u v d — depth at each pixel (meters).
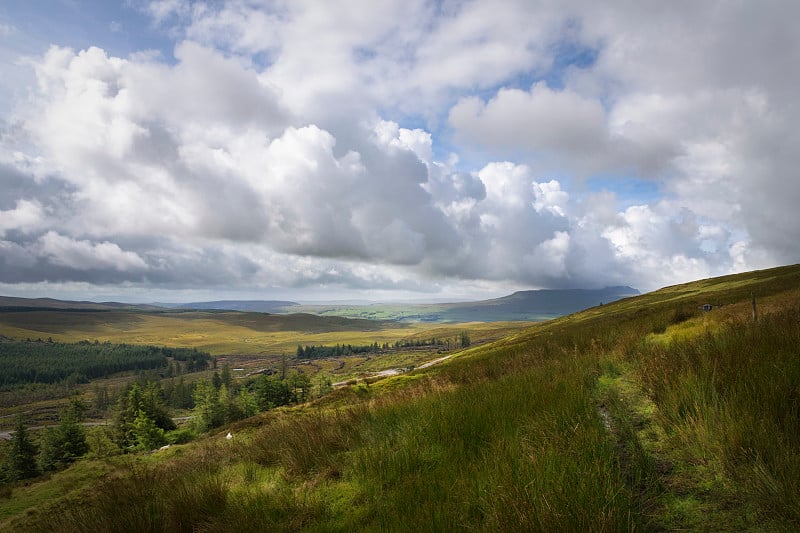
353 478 5.57
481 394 7.89
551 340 24.84
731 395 4.79
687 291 61.91
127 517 4.98
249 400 79.31
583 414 5.53
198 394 75.19
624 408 6.14
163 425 68.38
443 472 4.74
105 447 59.25
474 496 3.92
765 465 3.56
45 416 170.62
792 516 3.05
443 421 6.32
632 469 4.23
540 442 4.77
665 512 3.51
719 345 7.38
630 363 9.24
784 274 49.94
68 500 7.76
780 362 5.33
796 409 4.25
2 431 143.50
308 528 4.37
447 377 16.33
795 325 7.43
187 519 4.92
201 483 5.79
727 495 3.56
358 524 4.22
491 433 5.52
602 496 3.37
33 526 6.26
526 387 7.75
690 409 5.09
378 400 11.20
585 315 70.88
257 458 7.63
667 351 8.09
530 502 3.38
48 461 56.31
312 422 8.75
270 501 5.07
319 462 6.40
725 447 4.02
